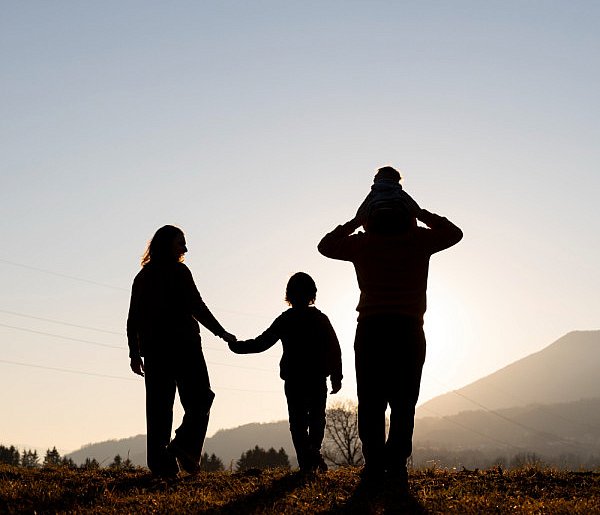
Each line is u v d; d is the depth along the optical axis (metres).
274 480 9.45
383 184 8.45
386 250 8.17
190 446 9.73
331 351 10.24
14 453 75.50
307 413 10.16
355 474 9.67
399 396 8.14
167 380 9.73
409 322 8.09
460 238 8.19
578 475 10.03
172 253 9.91
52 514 7.42
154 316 9.73
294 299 10.24
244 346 10.07
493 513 7.11
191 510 7.39
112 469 11.52
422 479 9.69
